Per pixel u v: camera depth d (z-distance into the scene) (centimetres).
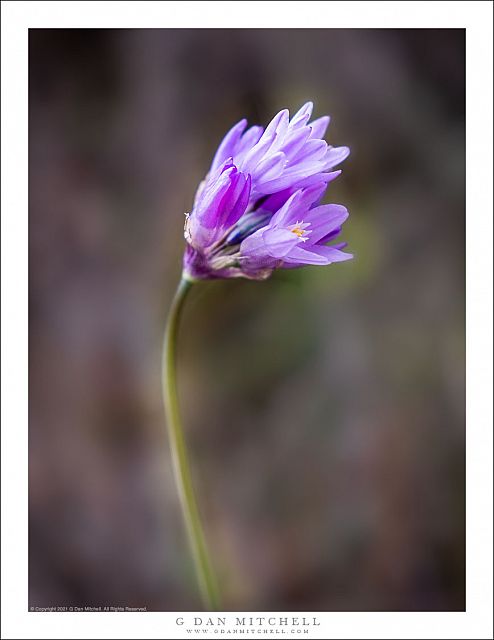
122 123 53
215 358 53
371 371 53
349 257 36
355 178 54
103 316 52
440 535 52
